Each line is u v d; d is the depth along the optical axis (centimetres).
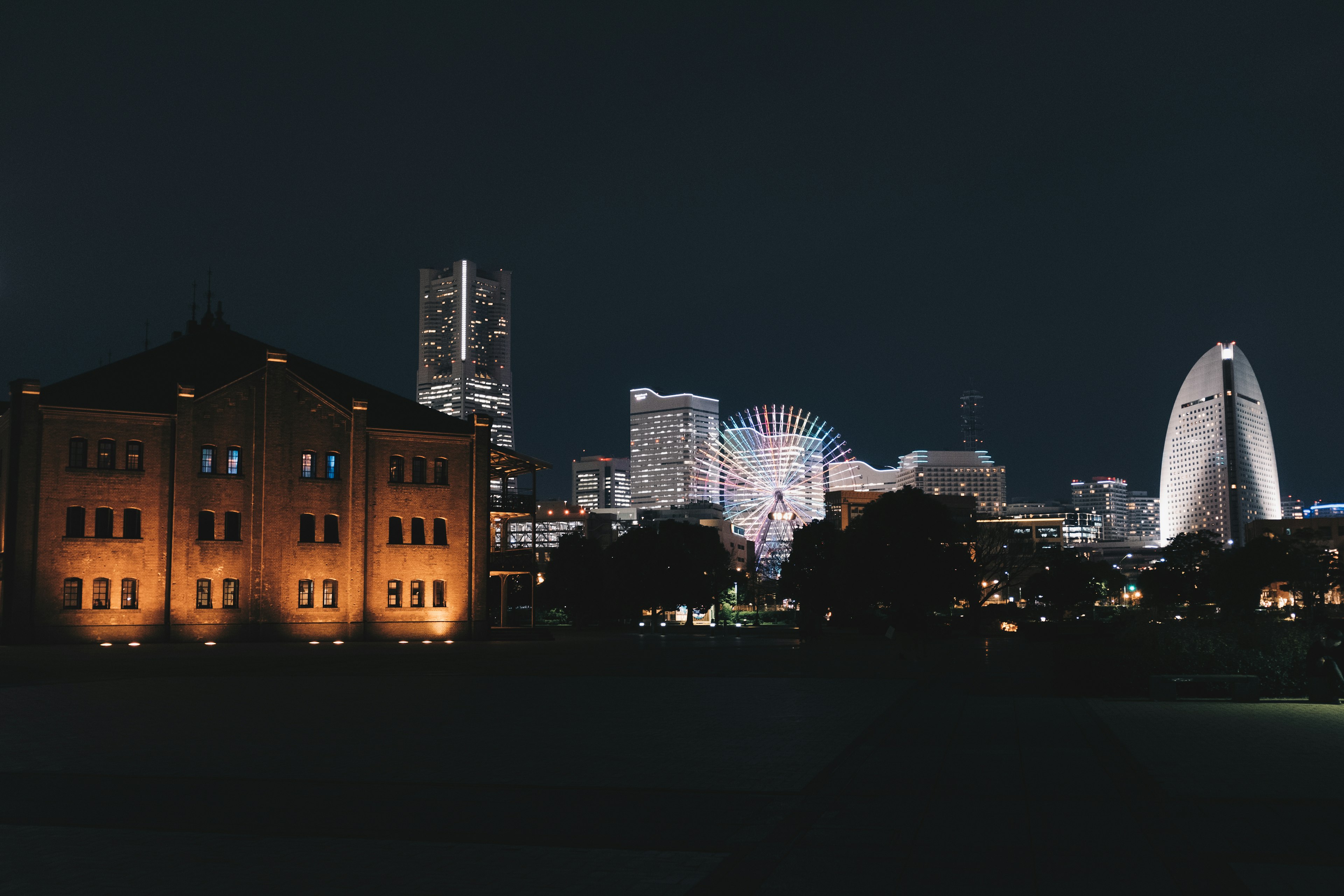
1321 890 923
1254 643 3011
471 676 3678
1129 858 1041
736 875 988
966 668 4172
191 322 7350
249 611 6431
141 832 1177
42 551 5962
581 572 10756
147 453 6294
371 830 1195
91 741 1956
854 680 3475
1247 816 1238
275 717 2377
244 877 982
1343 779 1477
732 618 15112
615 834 1167
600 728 2161
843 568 7988
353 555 6756
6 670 3969
